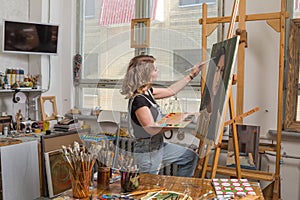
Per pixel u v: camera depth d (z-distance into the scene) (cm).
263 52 320
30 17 415
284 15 267
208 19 296
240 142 280
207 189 178
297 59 307
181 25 367
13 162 311
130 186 173
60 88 436
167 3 374
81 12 427
